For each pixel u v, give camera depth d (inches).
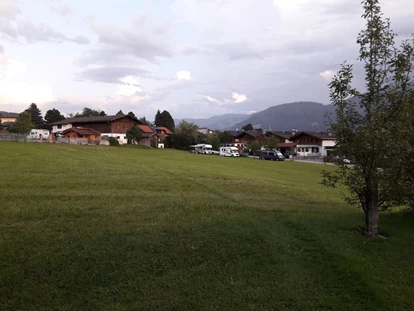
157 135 3253.0
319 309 173.8
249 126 5285.4
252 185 701.3
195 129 3454.7
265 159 2386.8
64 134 2783.0
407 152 263.1
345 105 289.3
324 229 315.9
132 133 2962.6
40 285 181.5
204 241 264.1
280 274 211.2
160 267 213.2
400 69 266.4
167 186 594.6
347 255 244.7
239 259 231.9
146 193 504.4
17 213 323.3
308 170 1489.9
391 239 289.4
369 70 280.4
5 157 949.8
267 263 227.5
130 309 164.1
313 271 218.7
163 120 4480.8
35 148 1459.2
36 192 450.0
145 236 270.7
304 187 784.9
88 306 165.0
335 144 295.4
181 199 462.9
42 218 315.6
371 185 286.0
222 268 216.2
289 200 537.6
